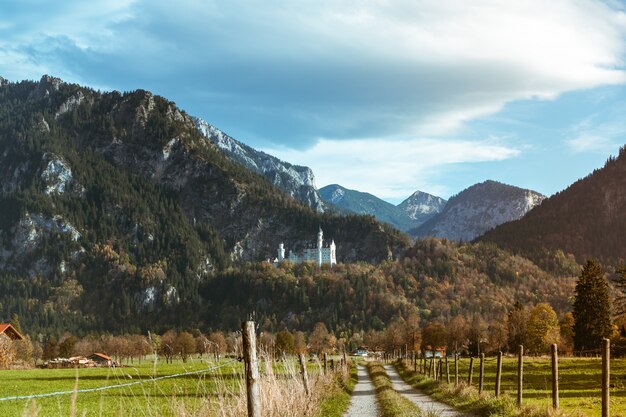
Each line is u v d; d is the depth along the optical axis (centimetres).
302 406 1911
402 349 19212
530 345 14138
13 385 6019
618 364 6488
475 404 2638
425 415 2333
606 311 10744
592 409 2719
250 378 1258
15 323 19288
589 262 11012
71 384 6100
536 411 2077
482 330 16788
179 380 4569
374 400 3419
